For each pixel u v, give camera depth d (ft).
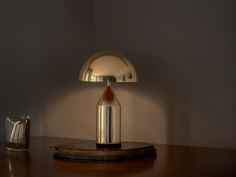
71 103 6.23
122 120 6.03
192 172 3.61
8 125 4.91
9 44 5.44
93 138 6.20
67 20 6.17
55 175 3.46
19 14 5.56
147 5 5.81
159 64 5.69
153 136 5.75
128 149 4.30
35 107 5.84
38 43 5.82
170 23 5.60
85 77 4.65
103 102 4.63
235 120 5.12
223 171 3.67
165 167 3.85
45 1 5.89
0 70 5.33
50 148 5.01
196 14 5.40
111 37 6.18
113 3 6.16
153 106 5.74
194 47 5.41
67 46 6.19
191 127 5.44
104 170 3.68
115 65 4.60
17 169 3.72
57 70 6.08
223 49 5.19
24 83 5.66
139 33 5.89
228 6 5.15
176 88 5.55
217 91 5.24
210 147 5.29
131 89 5.95
